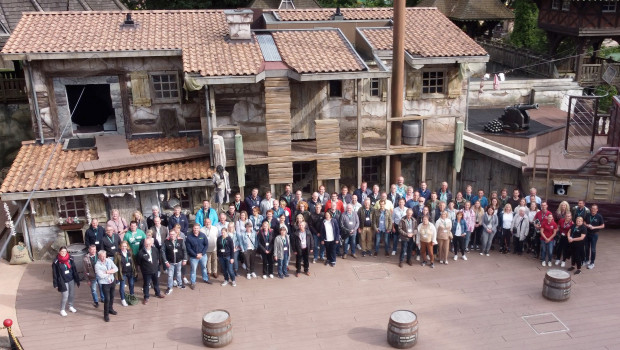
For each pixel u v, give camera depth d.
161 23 20.81
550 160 19.48
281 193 20.22
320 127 18.64
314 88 20.14
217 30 20.59
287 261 16.17
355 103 20.52
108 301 14.16
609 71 27.61
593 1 27.20
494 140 20.88
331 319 14.15
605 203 18.75
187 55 18.47
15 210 20.25
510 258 17.27
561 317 14.11
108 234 15.02
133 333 13.68
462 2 34.88
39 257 17.62
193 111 20.17
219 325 12.87
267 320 14.14
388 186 19.77
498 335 13.41
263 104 19.44
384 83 20.50
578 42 28.50
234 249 15.70
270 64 18.34
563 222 16.27
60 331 13.77
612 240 18.42
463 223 16.73
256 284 15.95
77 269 16.02
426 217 16.30
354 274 16.39
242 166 18.08
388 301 14.94
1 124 23.22
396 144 19.77
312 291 15.49
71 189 16.86
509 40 38.81
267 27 22.14
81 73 19.12
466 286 15.64
